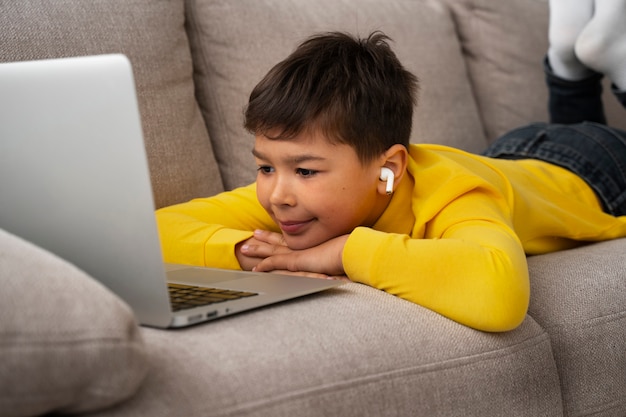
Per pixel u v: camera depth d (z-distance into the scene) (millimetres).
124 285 831
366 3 1875
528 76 2141
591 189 1672
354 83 1154
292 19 1715
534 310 1085
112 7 1437
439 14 2020
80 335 662
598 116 2049
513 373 962
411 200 1231
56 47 1335
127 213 800
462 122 1944
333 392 796
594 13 1912
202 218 1341
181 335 810
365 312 930
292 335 837
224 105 1638
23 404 645
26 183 847
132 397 697
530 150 1734
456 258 989
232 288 987
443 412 886
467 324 967
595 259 1227
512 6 2174
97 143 791
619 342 1108
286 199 1131
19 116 822
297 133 1108
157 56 1479
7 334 643
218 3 1654
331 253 1111
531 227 1360
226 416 719
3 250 730
